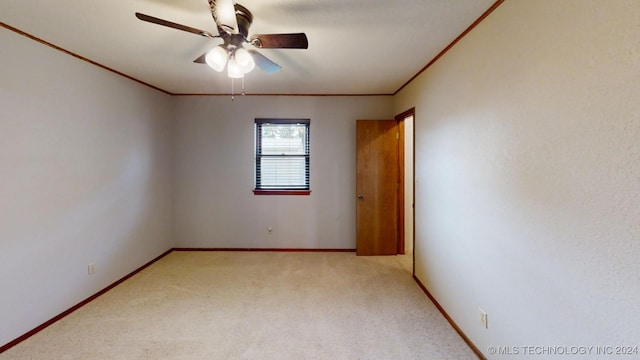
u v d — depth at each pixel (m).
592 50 1.13
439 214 2.64
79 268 2.67
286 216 4.31
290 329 2.31
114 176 3.13
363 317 2.49
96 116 2.88
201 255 4.14
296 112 4.22
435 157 2.73
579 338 1.21
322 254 4.20
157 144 3.93
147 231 3.72
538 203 1.42
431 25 2.02
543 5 1.37
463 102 2.17
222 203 4.31
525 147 1.50
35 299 2.25
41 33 2.17
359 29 2.09
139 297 2.86
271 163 4.33
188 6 1.80
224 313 2.55
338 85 3.69
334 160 4.27
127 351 2.03
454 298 2.34
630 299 1.01
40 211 2.29
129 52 2.56
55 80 2.42
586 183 1.16
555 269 1.32
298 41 1.83
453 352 2.03
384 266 3.72
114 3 1.76
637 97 0.98
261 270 3.57
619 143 1.03
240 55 1.77
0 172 2.02
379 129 4.10
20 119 2.14
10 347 2.06
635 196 0.99
